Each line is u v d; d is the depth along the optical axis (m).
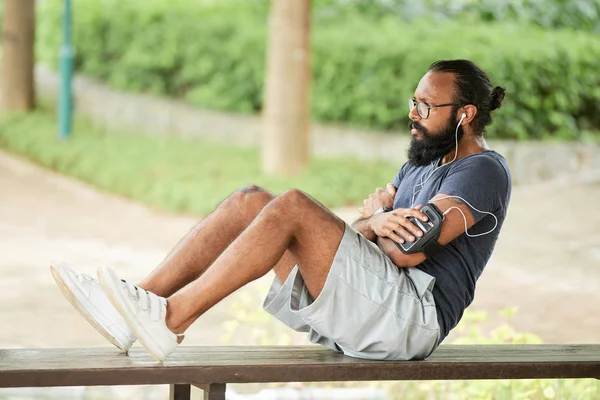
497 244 18.88
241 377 6.56
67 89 28.17
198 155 26.11
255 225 6.70
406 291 6.95
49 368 6.21
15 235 19.03
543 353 7.54
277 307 7.34
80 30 33.25
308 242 6.80
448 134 7.29
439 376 6.94
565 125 27.97
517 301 14.87
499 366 7.05
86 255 17.48
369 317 6.85
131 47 31.66
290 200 6.74
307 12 23.67
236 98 29.80
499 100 7.50
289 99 23.69
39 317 13.23
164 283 7.04
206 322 12.95
